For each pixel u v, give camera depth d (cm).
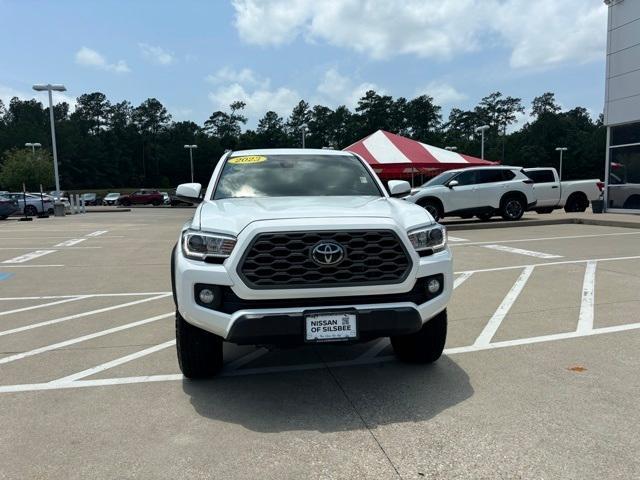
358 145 2169
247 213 369
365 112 11431
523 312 600
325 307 343
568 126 10925
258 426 335
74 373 434
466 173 1677
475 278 805
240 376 427
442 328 419
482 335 518
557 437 311
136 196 5584
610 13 1797
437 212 1642
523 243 1198
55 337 538
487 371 421
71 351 491
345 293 346
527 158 10575
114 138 12281
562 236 1310
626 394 369
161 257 1127
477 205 1659
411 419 341
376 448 304
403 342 439
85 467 288
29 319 614
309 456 297
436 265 371
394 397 376
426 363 444
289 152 541
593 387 382
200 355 395
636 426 322
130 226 2014
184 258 363
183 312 362
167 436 323
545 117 10956
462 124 12600
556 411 345
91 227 1969
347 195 466
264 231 342
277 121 13300
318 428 331
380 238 352
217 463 291
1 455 302
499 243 1209
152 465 289
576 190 2019
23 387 404
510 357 452
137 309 659
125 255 1160
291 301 347
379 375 422
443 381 404
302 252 343
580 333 513
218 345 400
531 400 363
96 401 377
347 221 351
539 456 290
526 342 491
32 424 341
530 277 800
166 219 2588
